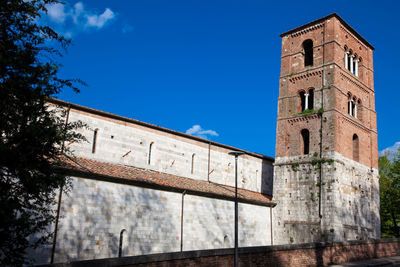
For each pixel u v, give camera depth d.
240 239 42.69
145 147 40.72
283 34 53.75
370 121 53.09
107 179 31.23
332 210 42.19
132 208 32.56
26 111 14.40
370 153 52.06
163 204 35.28
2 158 13.62
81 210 29.06
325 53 48.31
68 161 31.30
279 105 50.94
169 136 43.69
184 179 42.47
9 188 14.26
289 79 51.12
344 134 46.53
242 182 51.84
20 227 14.16
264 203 46.53
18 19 14.45
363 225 46.62
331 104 45.75
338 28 49.03
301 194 45.59
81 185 29.58
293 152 48.00
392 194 65.81
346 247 34.34
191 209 37.97
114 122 38.56
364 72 53.84
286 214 46.41
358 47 53.59
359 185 47.81
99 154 36.53
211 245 39.06
